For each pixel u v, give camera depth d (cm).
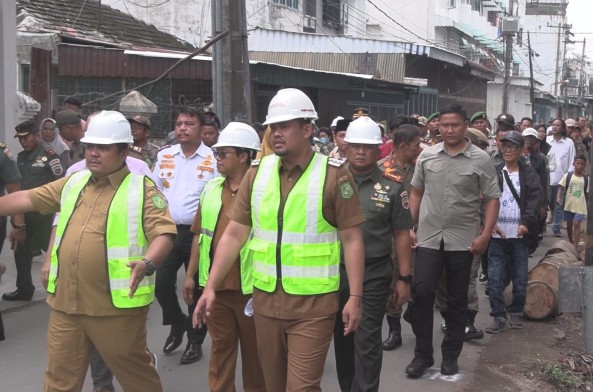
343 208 354
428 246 543
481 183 542
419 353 558
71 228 379
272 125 352
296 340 354
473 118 963
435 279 543
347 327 357
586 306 619
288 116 347
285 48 2472
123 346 380
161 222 382
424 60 2911
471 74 3444
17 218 646
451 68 3219
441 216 540
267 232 359
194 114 560
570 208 1138
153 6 2386
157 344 610
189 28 2400
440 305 609
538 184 677
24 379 529
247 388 458
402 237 478
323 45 2498
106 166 379
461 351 620
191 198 552
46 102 1171
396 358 606
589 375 596
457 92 3447
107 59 1446
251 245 368
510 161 676
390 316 628
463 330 563
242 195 376
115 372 392
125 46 1594
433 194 542
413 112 2791
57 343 380
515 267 696
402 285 481
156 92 1470
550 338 678
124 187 384
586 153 1484
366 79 2009
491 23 5484
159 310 709
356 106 2203
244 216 376
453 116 537
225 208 460
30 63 1134
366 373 455
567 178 1148
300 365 350
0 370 544
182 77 1458
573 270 619
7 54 885
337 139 664
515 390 547
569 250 882
